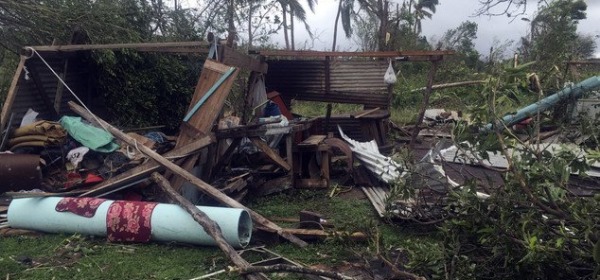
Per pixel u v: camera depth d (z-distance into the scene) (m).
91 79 9.84
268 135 8.03
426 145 12.30
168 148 8.16
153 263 5.30
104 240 5.90
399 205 6.35
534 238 3.82
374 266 5.18
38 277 4.98
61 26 9.50
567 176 4.20
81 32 9.48
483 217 4.44
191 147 7.08
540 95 4.90
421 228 6.29
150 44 8.41
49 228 6.02
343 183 8.53
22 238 5.97
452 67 19.80
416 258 4.61
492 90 4.55
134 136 7.70
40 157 6.85
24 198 6.20
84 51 9.54
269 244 5.86
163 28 12.35
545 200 4.36
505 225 4.26
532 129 4.84
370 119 10.84
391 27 23.98
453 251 4.52
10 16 9.55
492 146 4.60
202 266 5.24
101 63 9.53
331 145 8.47
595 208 3.99
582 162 4.47
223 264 5.27
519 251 4.21
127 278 4.97
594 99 5.70
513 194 4.36
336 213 7.20
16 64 10.11
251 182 7.93
